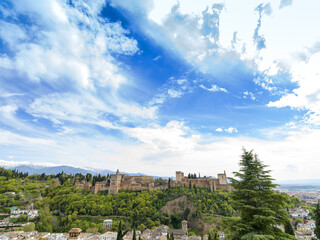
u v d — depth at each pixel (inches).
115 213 5733.3
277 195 826.8
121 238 2031.3
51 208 6328.7
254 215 804.6
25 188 7815.0
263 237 733.9
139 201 5861.2
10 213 6018.7
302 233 4493.1
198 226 4943.4
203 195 5816.9
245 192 898.1
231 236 860.6
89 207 5871.1
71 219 5305.1
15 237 4136.3
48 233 4532.5
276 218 817.5
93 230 4685.0
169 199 5910.4
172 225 5246.1
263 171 890.1
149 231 4490.7
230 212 5059.1
